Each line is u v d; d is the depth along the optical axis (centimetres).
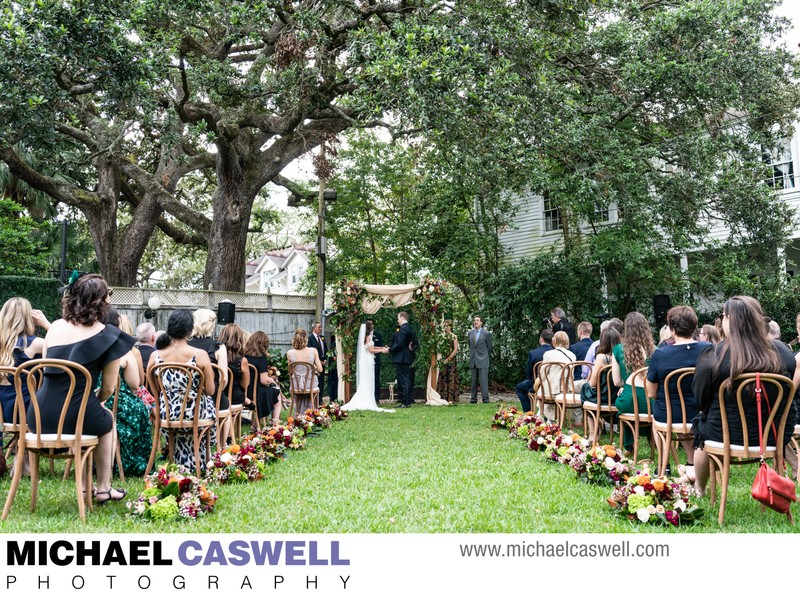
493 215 1831
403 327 1272
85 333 415
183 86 1280
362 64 1065
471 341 1384
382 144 2278
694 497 453
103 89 1043
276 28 1512
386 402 1463
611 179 1375
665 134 1500
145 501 404
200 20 1374
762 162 1434
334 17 1455
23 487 495
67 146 1666
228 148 1534
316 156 1584
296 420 812
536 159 1205
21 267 1611
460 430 866
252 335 811
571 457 559
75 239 2095
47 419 400
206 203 2755
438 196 1878
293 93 1348
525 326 1711
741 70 1308
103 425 416
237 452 528
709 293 1558
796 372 450
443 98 937
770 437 397
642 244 1459
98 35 980
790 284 1446
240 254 1752
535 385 839
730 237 1469
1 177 1989
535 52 1126
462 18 1100
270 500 452
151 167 2153
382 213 2355
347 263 2284
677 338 505
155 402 533
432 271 1855
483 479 522
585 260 1603
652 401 568
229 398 636
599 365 647
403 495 463
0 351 506
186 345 547
